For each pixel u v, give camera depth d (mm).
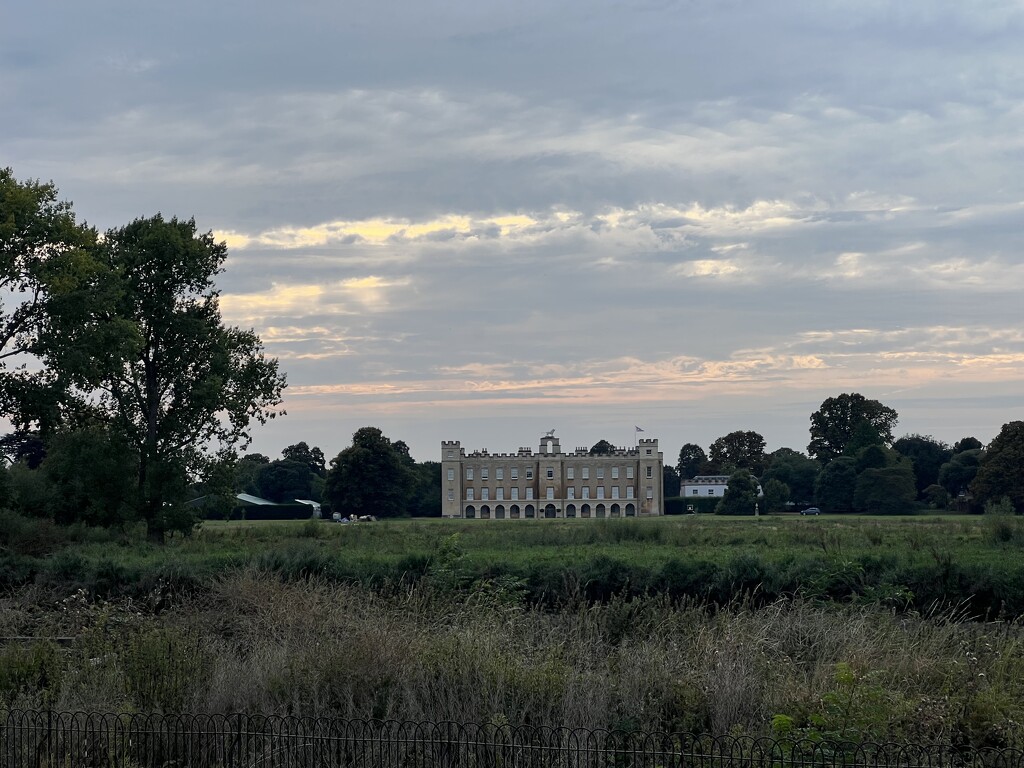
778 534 46188
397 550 36125
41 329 43344
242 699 13820
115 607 19656
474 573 23641
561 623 17516
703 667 14422
